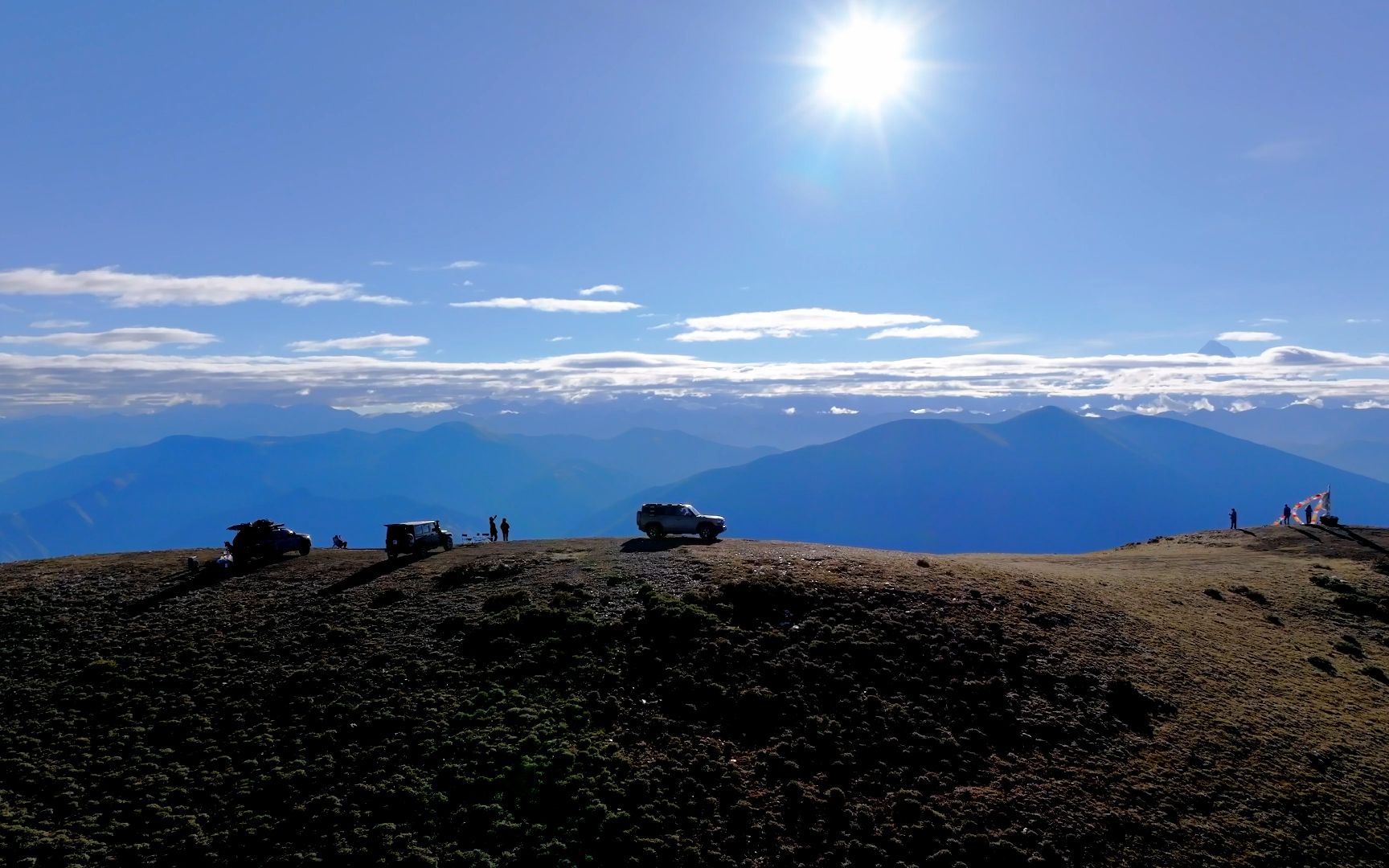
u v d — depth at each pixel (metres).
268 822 27.14
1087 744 33.25
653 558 51.66
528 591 44.66
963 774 30.77
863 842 26.73
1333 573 66.75
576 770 29.41
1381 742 36.53
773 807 28.09
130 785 29.34
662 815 27.34
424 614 42.78
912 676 36.84
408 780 28.89
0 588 48.34
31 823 27.36
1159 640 44.75
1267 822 29.52
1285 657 46.44
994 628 41.78
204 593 47.50
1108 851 27.16
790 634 39.69
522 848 25.84
